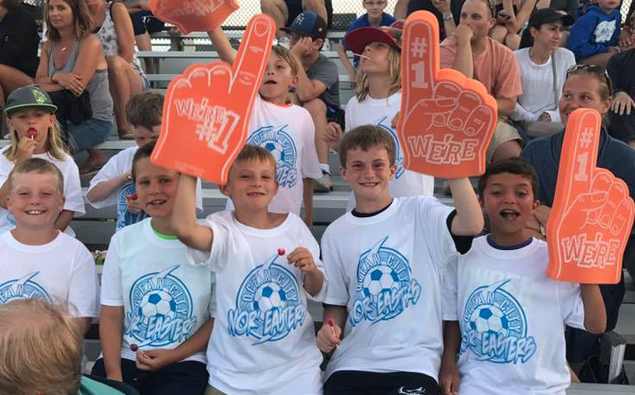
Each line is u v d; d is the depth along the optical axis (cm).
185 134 182
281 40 505
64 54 414
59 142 323
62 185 252
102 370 231
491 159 371
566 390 248
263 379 219
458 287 229
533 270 222
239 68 183
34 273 242
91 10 457
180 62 629
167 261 229
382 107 306
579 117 199
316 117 384
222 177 186
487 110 176
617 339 260
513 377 216
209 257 217
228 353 221
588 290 216
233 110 184
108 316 233
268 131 305
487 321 221
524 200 222
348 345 230
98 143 428
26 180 241
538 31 420
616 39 508
